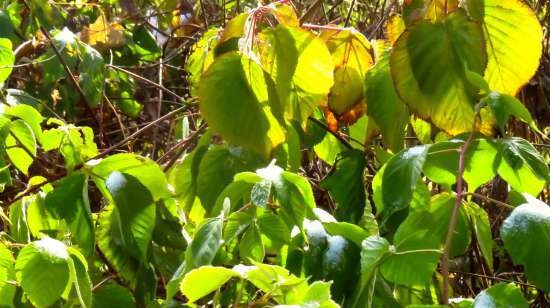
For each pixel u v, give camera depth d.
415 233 0.88
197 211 1.08
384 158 1.10
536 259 0.81
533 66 1.01
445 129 0.99
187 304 0.91
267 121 0.99
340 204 1.08
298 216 0.90
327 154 1.18
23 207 1.07
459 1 1.01
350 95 1.10
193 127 1.49
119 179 0.98
